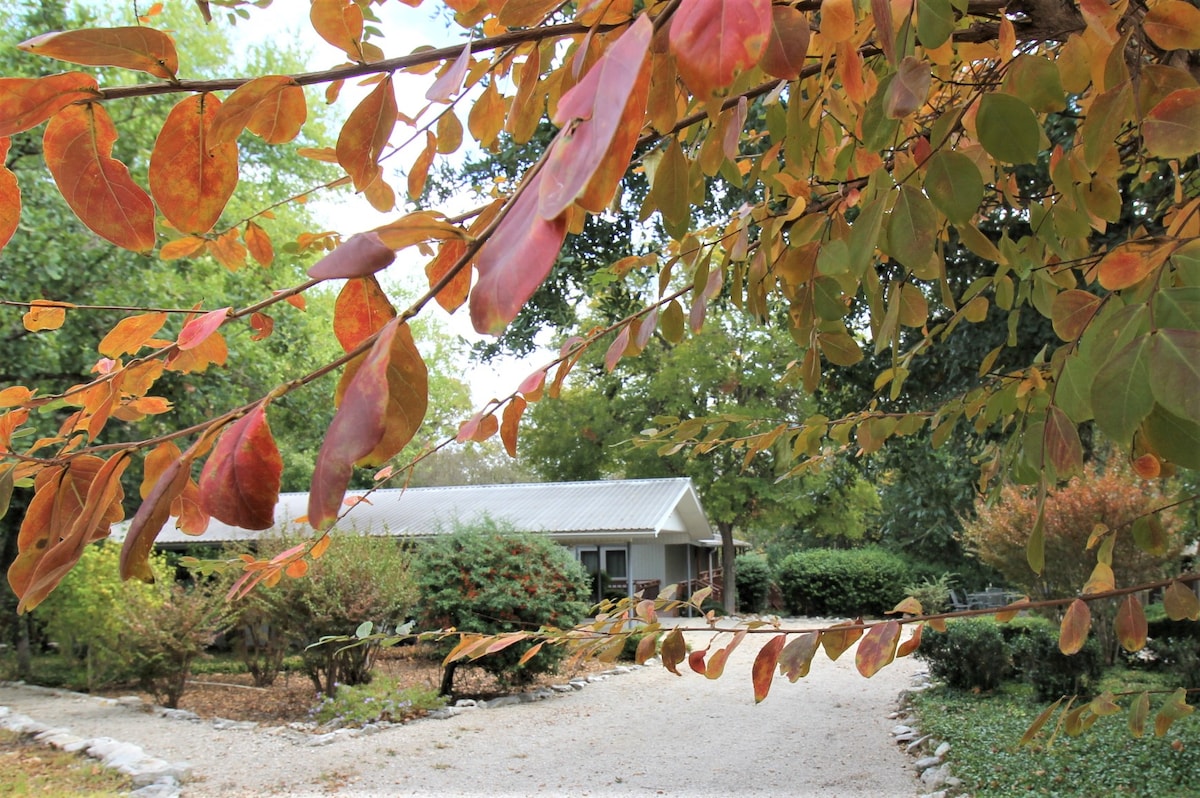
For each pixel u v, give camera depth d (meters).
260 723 8.75
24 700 10.10
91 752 6.98
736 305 1.50
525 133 0.97
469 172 4.62
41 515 0.70
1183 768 5.25
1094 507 9.16
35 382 9.08
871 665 1.17
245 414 0.49
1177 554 9.31
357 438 0.39
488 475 39.47
